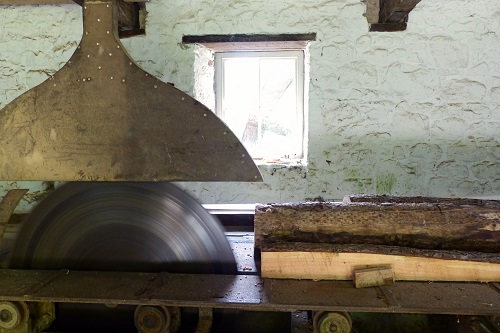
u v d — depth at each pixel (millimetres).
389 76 3037
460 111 3033
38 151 1428
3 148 1435
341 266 1429
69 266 1585
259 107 3408
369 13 2979
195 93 3154
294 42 3100
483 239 1496
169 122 1395
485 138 3043
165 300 1254
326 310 1228
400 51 3006
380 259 1420
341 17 3006
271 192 3213
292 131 3396
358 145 3121
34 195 3305
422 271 1416
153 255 1566
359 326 1519
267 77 3373
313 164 3164
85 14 1377
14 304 1316
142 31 3104
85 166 1424
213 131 1387
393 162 3115
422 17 2959
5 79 3252
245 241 2008
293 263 1440
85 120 1409
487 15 2932
